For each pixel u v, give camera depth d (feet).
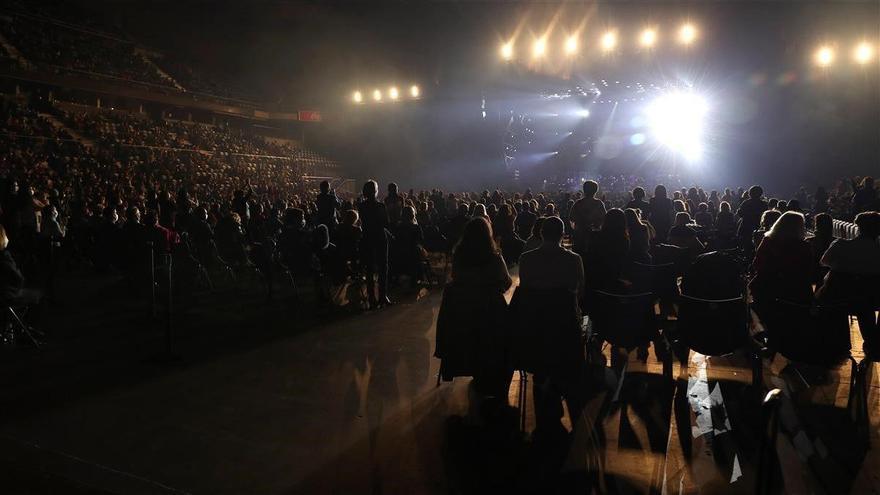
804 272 15.31
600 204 21.42
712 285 15.58
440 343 15.49
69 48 118.93
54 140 88.17
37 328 24.80
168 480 11.68
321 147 156.15
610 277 16.31
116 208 46.50
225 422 14.64
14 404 15.97
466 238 15.35
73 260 48.75
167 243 29.81
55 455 12.85
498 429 14.06
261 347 21.63
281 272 39.81
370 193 28.32
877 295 15.25
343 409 15.43
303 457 12.65
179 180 90.33
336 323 25.54
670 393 16.38
